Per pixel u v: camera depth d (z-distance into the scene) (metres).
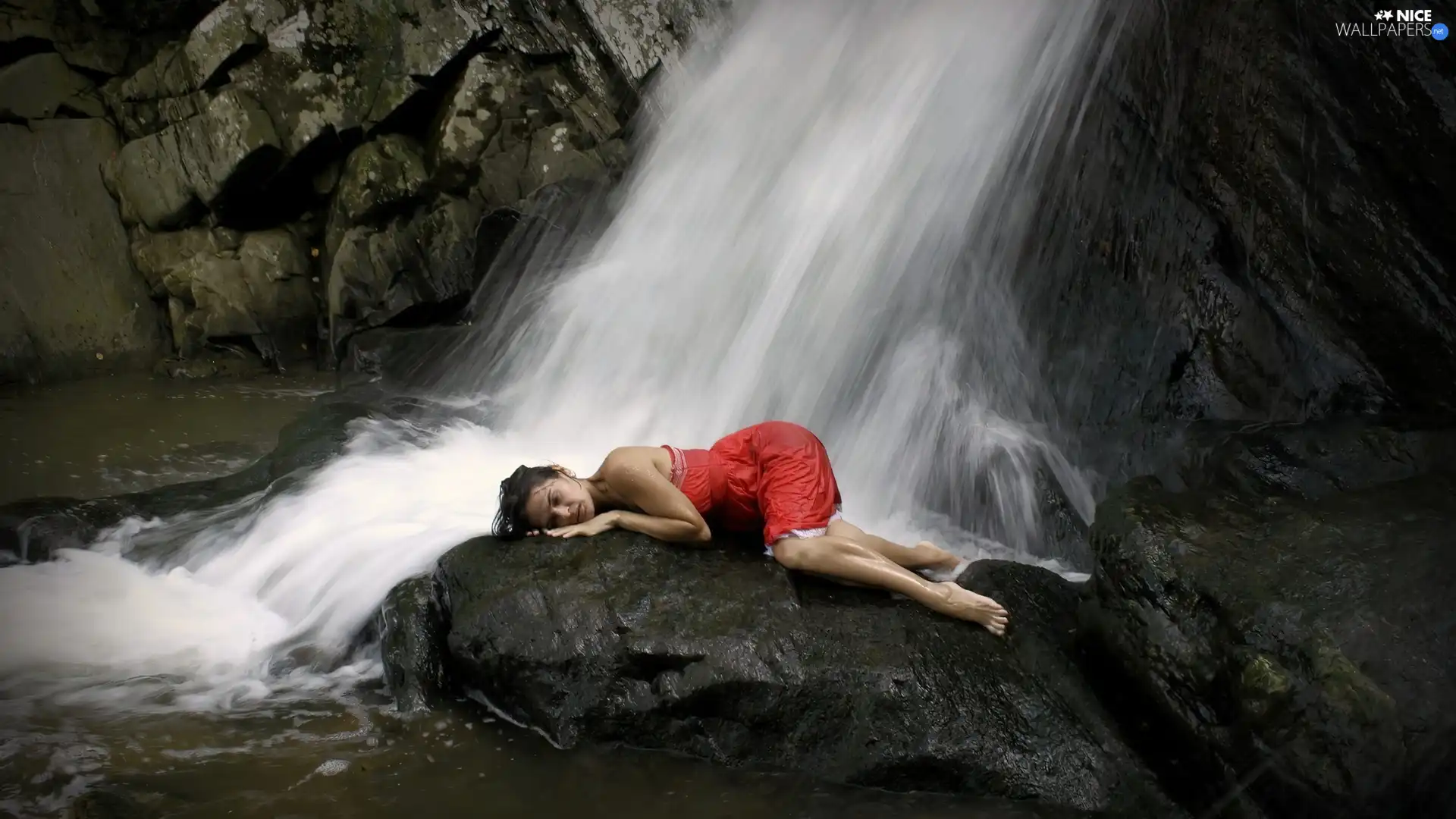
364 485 5.92
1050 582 4.63
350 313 8.88
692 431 6.82
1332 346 5.41
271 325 9.05
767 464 4.79
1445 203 5.14
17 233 8.70
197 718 4.20
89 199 9.07
